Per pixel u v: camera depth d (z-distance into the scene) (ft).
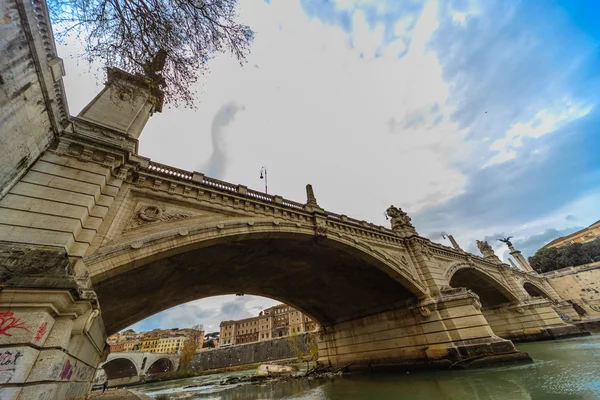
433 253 95.86
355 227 75.41
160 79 30.12
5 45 23.12
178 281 60.18
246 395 68.69
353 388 61.21
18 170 28.94
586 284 190.49
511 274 147.33
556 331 119.44
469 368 64.03
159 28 26.71
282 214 59.72
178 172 50.26
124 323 68.08
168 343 376.48
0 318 18.81
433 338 73.97
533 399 33.47
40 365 19.63
